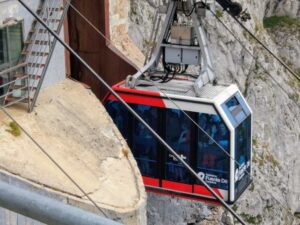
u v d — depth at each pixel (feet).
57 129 53.98
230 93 57.72
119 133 57.26
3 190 8.89
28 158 46.37
